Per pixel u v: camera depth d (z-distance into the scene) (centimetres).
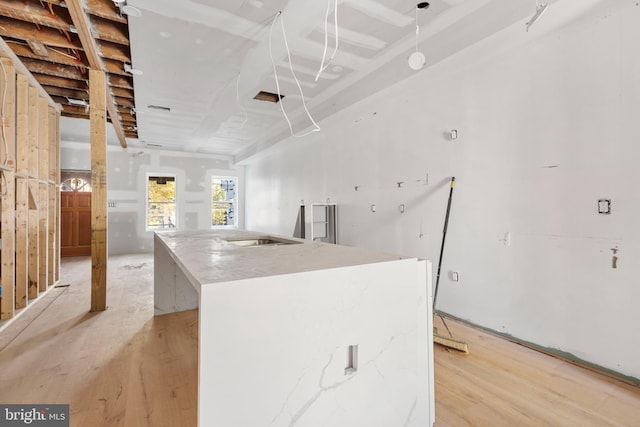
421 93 331
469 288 283
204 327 88
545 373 199
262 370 98
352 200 440
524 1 212
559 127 222
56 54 330
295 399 104
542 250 233
